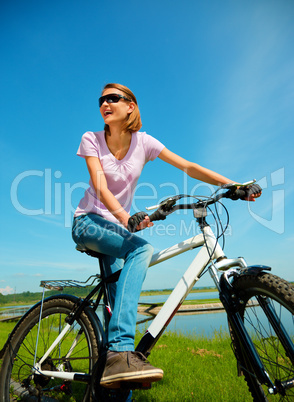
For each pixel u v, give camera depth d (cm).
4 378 194
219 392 231
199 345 473
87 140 188
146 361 146
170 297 165
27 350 202
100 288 191
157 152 202
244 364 152
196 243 167
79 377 168
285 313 126
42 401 192
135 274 161
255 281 136
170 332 620
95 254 193
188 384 256
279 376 135
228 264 154
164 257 176
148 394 235
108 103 188
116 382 146
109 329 156
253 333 146
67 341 201
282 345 130
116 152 194
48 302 202
